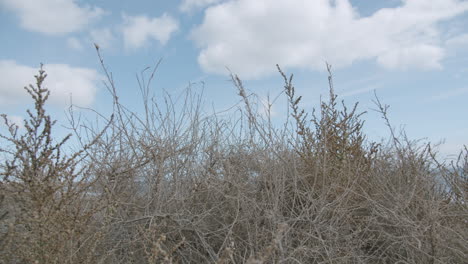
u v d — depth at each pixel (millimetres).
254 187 3377
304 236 2951
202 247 3086
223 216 3164
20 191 2211
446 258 2820
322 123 3855
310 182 3512
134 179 3445
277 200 2871
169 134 3521
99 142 3455
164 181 3348
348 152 3754
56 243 2180
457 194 3430
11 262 2168
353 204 3473
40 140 2277
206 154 3660
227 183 3316
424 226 2848
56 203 2307
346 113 4023
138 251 2945
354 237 3121
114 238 2898
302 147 3879
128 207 3150
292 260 2615
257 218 2896
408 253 2957
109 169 3293
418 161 3787
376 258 3033
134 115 3543
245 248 2855
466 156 3920
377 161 4125
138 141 3455
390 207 3305
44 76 2275
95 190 3105
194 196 3322
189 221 2936
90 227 2557
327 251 2656
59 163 2365
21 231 2385
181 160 3488
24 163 2230
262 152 3434
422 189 3412
